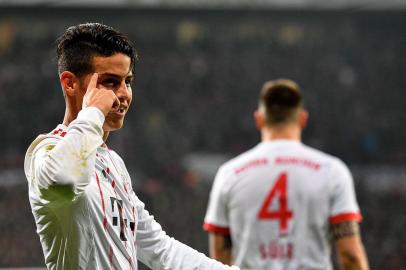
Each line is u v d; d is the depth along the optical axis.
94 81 8.11
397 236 88.25
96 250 8.12
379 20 128.88
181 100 116.50
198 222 88.62
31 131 106.06
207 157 106.12
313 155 14.19
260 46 128.50
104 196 8.33
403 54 127.94
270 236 13.88
